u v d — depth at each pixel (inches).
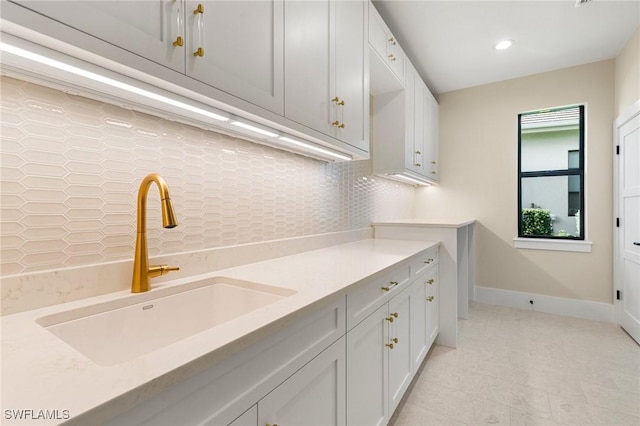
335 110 56.6
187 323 41.6
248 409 26.3
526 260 130.2
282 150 64.4
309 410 34.6
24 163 30.8
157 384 18.9
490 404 66.6
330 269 51.4
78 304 32.4
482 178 138.5
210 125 46.0
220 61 35.0
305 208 72.2
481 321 116.0
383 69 84.1
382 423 53.3
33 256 31.4
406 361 66.4
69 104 33.9
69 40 23.4
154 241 42.0
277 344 29.6
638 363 83.6
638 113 93.4
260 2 40.5
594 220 117.9
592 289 118.3
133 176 39.7
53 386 17.8
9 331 26.0
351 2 62.7
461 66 120.3
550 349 92.6
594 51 109.3
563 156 129.6
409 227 101.3
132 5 27.1
